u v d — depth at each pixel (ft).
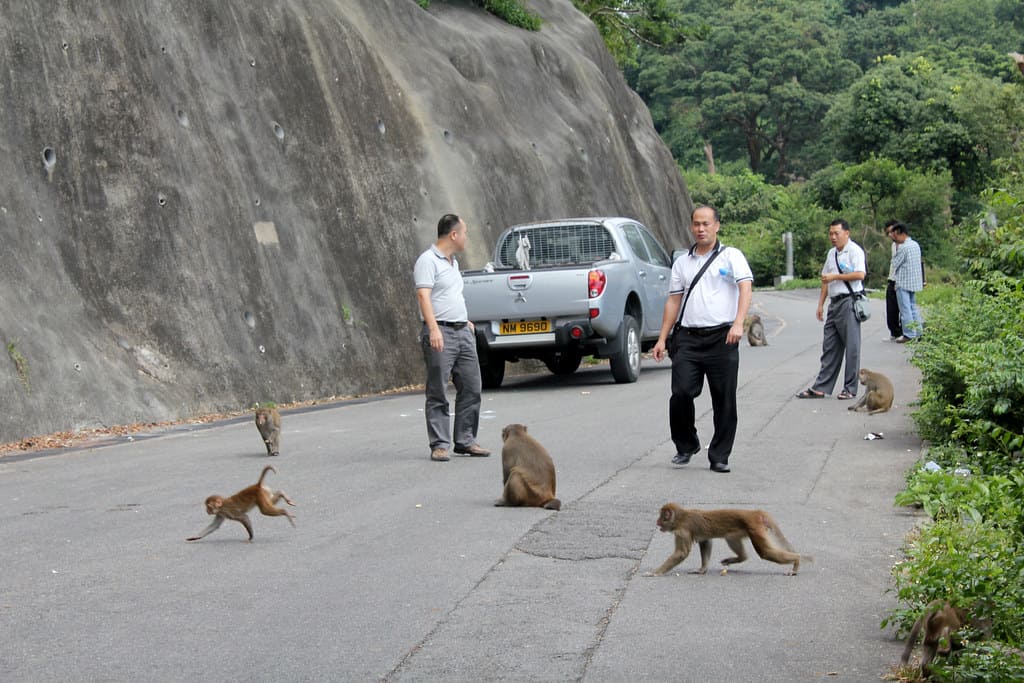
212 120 58.29
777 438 36.11
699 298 30.94
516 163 81.10
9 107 48.93
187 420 47.52
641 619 18.07
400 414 46.78
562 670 15.83
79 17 53.67
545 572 20.89
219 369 51.03
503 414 44.21
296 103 64.08
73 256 48.70
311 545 23.29
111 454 37.40
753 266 208.33
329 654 16.62
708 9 314.35
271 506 23.71
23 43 50.52
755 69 303.48
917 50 309.42
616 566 21.25
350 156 65.87
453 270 34.30
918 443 34.58
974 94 201.67
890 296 68.95
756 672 15.64
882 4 349.82
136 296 50.14
